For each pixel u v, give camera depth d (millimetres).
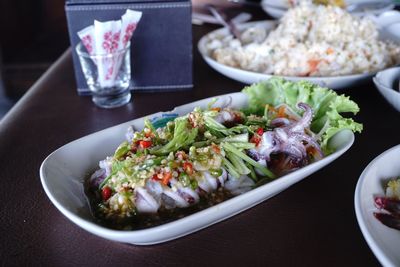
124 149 332
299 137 350
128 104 488
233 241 292
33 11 1313
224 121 367
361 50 533
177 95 507
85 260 280
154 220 299
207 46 603
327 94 390
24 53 1258
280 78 417
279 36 582
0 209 324
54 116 462
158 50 495
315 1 653
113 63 454
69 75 569
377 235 266
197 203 312
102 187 319
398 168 325
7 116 462
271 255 281
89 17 472
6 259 280
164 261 278
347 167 368
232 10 795
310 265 273
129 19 440
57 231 303
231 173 326
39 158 387
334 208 321
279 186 304
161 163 310
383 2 757
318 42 539
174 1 475
